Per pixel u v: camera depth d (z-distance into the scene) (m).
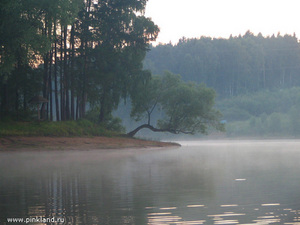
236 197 11.52
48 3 42.97
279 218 8.65
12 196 12.19
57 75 62.78
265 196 11.61
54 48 57.78
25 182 15.82
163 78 71.25
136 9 64.69
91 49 60.91
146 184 14.88
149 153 41.59
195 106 68.69
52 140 46.56
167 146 62.53
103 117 66.19
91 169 21.88
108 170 21.17
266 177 16.77
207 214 9.16
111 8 64.56
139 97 66.56
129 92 65.81
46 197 11.94
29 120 53.62
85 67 61.56
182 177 17.25
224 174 18.31
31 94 58.81
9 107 57.03
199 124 71.81
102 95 64.94
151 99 69.06
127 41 64.88
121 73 63.09
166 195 12.08
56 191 13.19
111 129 67.12
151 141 65.31
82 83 61.72
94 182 15.68
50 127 50.09
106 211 9.65
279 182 14.92
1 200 11.45
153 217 8.91
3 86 53.09
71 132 52.41
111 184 14.98
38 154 37.66
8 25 41.09
